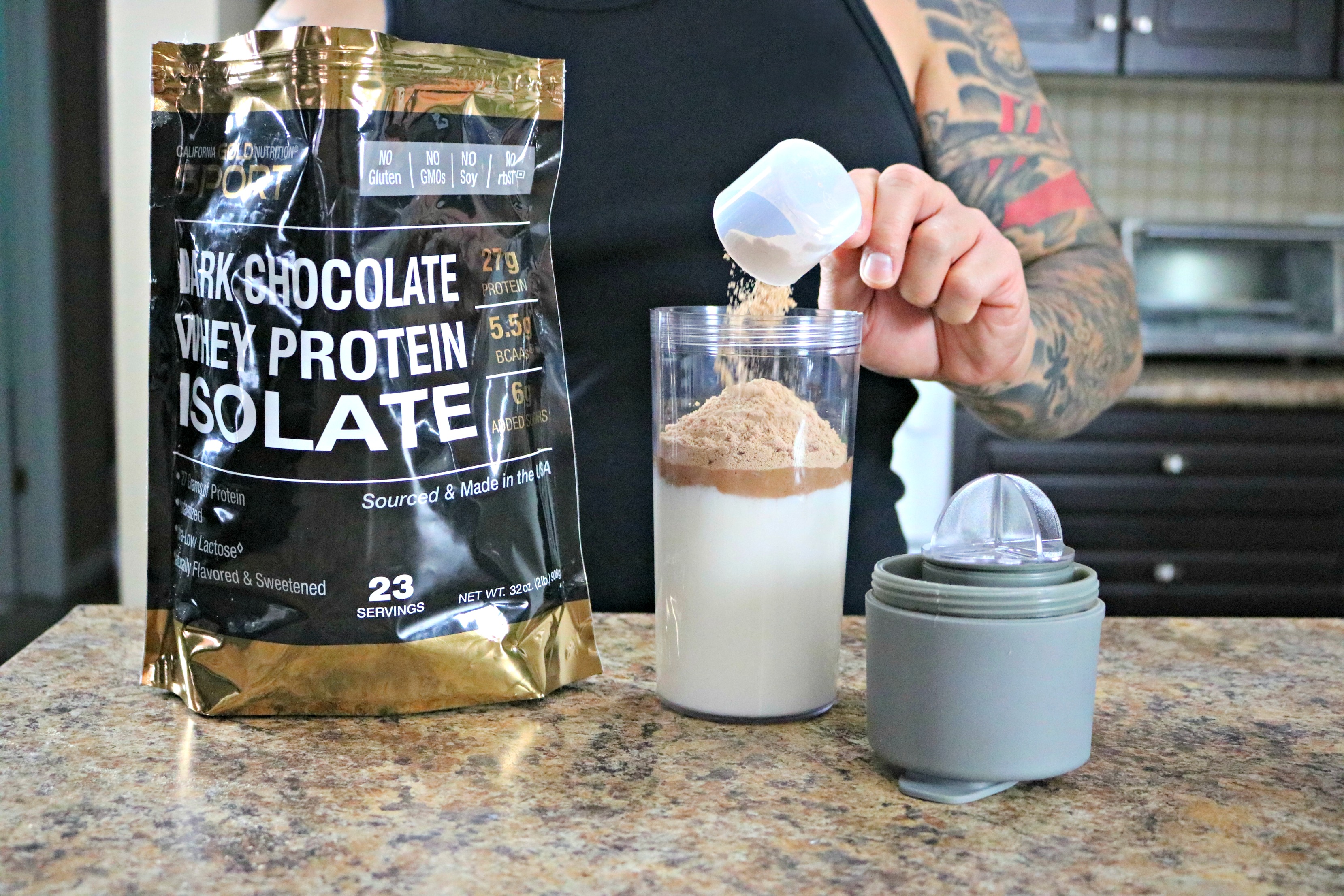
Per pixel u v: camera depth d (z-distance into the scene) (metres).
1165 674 0.70
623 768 0.55
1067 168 1.08
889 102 1.03
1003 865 0.45
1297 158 3.16
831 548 0.61
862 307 0.77
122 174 2.08
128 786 0.53
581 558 0.68
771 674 0.60
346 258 0.59
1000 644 0.50
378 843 0.47
